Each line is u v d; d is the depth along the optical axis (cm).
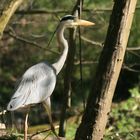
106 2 1766
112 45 741
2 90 2261
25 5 1680
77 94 2055
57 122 1811
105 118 752
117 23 742
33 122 2033
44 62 1007
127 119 1559
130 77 2281
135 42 1847
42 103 1025
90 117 752
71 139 1262
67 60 1238
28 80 957
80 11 1209
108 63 741
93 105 748
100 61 752
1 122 1120
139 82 2200
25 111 992
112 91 747
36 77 966
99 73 748
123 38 741
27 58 1886
